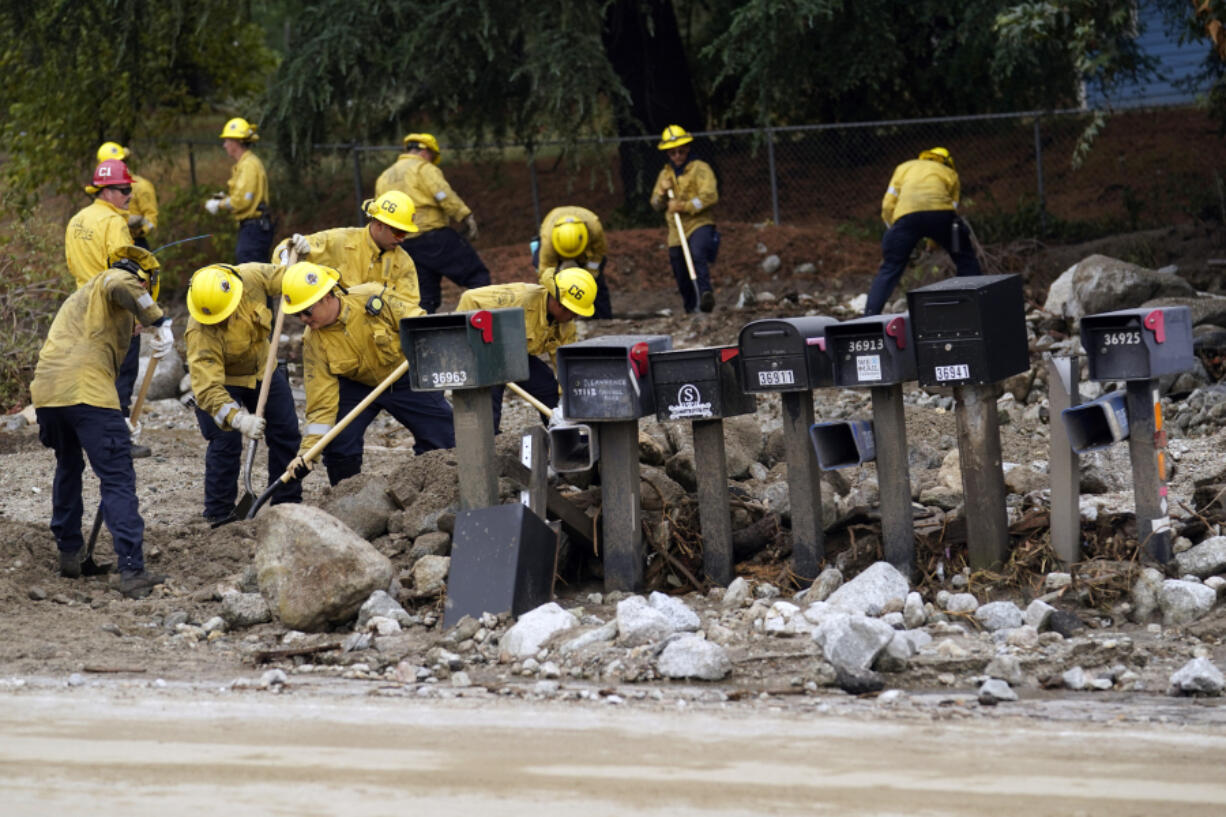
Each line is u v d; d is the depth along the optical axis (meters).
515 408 20.36
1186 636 9.71
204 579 12.20
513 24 30.73
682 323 24.28
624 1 33.72
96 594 11.75
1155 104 35.41
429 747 7.70
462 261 22.20
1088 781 6.98
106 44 31.39
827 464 10.72
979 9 29.42
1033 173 34.03
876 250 29.81
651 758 7.45
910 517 10.68
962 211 32.81
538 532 10.65
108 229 17.08
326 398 13.10
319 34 31.14
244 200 25.28
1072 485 10.49
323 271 12.84
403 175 21.89
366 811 6.70
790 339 10.47
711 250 24.69
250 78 34.97
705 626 10.26
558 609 10.19
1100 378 10.23
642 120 35.00
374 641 10.21
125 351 11.98
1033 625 9.78
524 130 32.97
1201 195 29.62
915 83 35.31
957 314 10.12
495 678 9.45
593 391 10.83
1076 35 21.56
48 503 15.48
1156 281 20.81
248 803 6.83
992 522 10.58
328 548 10.56
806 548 10.92
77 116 31.42
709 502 11.15
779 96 30.81
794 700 8.74
